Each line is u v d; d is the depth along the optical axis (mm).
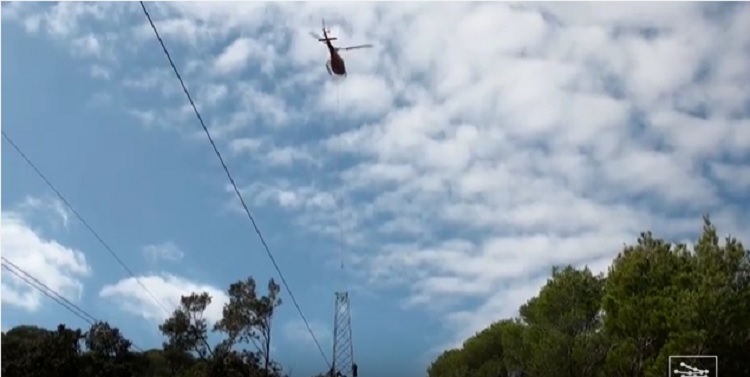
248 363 54156
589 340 49406
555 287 54188
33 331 51344
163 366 54969
